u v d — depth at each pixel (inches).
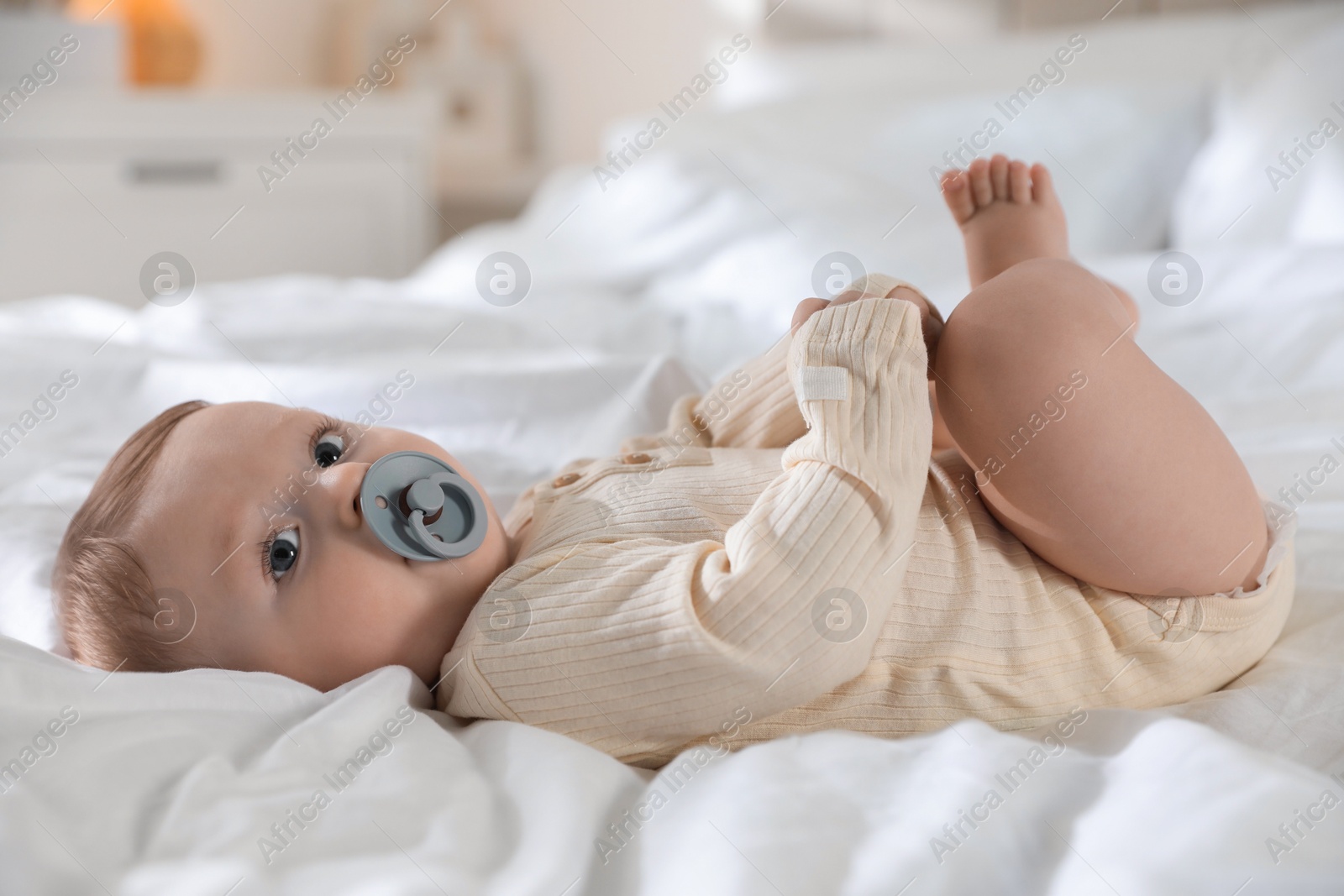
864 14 104.4
